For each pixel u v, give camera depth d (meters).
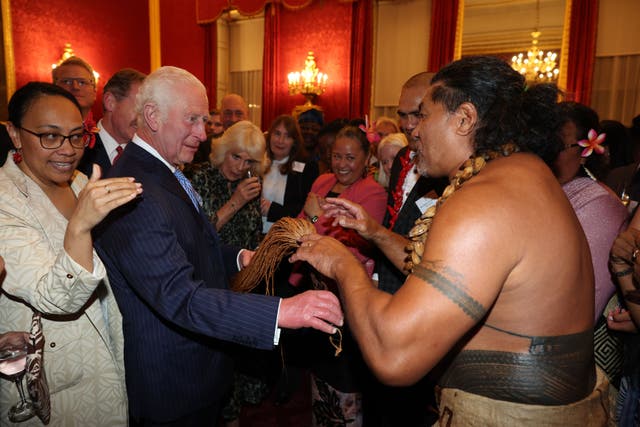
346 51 8.41
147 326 1.40
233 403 2.30
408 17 8.24
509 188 0.91
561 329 0.93
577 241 0.96
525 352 0.93
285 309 1.25
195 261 1.43
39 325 1.20
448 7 7.58
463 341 0.99
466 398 0.99
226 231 2.34
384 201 2.29
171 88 1.41
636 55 6.84
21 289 1.19
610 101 7.01
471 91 1.01
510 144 1.02
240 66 10.00
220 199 2.35
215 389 1.54
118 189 1.10
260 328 1.25
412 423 1.97
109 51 7.93
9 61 6.72
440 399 1.07
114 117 2.18
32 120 1.31
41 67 7.08
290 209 3.00
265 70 9.10
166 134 1.42
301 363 2.62
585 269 0.98
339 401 2.04
